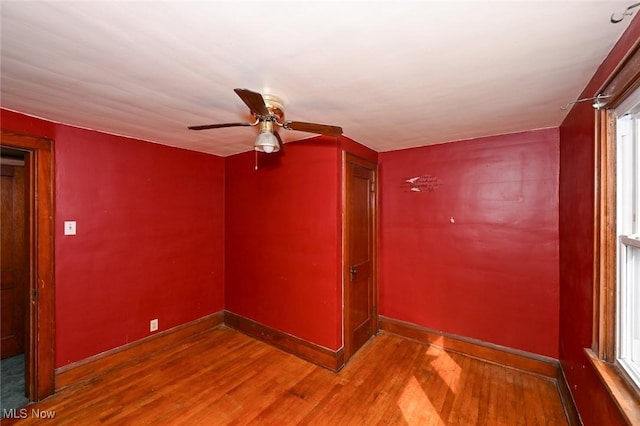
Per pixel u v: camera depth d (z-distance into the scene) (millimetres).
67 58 1366
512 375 2555
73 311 2434
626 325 1365
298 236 2936
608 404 1351
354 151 2922
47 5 1006
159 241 3064
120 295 2750
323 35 1185
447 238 2996
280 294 3090
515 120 2287
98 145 2592
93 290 2562
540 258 2541
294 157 2961
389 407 2164
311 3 999
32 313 2221
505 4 1008
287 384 2449
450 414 2086
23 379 2500
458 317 2945
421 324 3170
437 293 3064
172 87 1686
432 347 3070
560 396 2258
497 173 2719
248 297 3418
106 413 2094
